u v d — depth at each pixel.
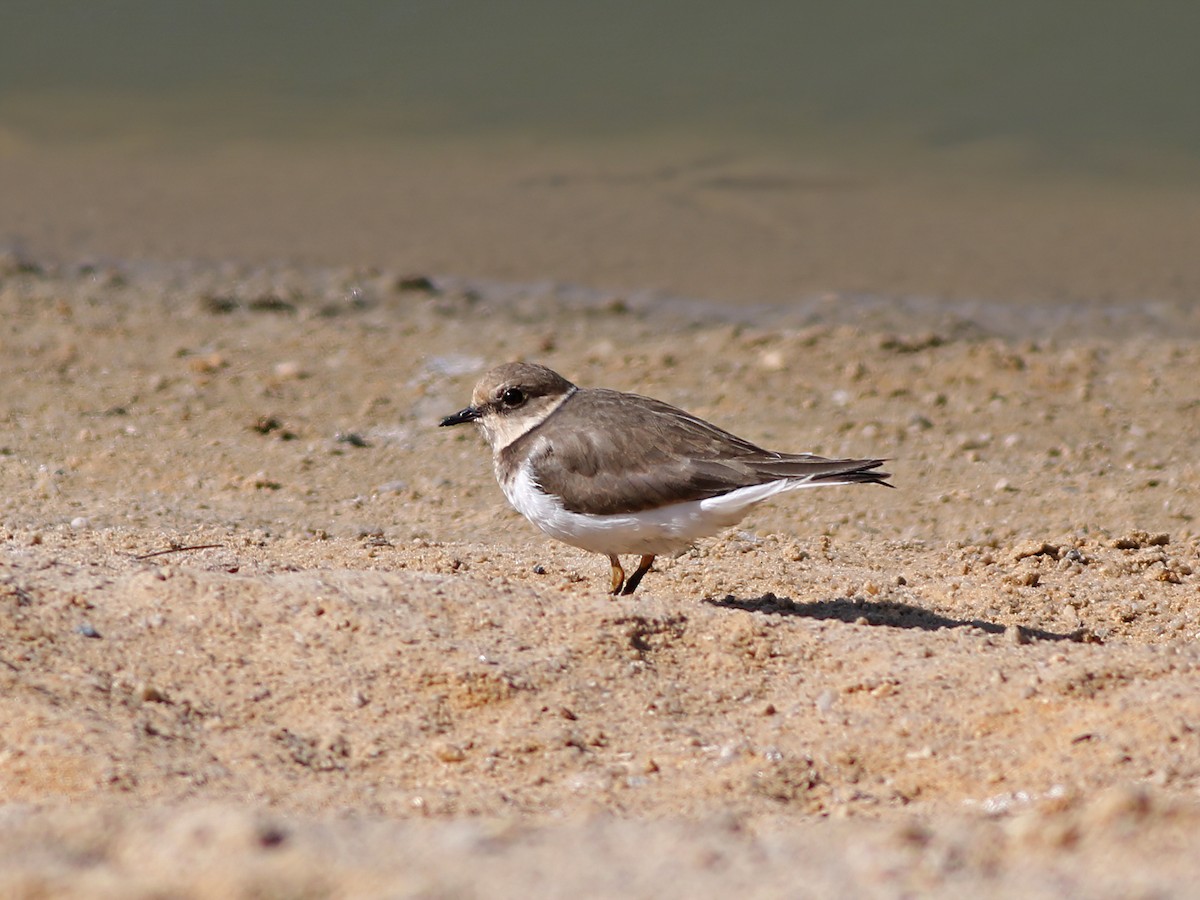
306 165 28.12
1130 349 20.23
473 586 10.29
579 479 10.90
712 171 28.17
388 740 8.55
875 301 22.12
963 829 6.86
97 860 6.20
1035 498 15.22
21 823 6.62
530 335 20.39
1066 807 7.45
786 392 18.44
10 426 16.50
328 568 11.05
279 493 15.09
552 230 24.98
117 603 9.67
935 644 10.02
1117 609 11.84
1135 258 24.14
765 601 11.65
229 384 18.31
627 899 5.84
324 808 7.55
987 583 12.52
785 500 15.28
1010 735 8.72
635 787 8.18
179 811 7.01
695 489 10.65
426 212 25.64
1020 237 25.06
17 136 28.83
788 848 6.50
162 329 20.16
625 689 9.30
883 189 27.42
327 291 21.80
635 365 19.27
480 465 16.22
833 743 8.72
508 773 8.32
